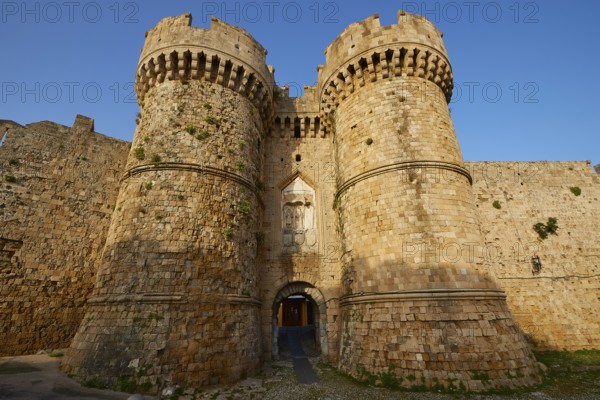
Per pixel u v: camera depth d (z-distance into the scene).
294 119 24.34
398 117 17.52
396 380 12.52
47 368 13.22
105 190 20.77
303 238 21.52
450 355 12.36
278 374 15.28
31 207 18.23
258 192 19.83
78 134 20.91
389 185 16.19
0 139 18.55
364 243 16.17
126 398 10.64
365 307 15.15
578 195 24.02
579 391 11.72
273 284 20.00
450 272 13.94
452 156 16.92
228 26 20.19
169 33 18.89
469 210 15.78
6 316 16.16
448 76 19.75
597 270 21.84
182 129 16.98
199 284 14.23
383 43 18.80
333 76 20.78
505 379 11.95
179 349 12.55
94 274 19.05
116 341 12.38
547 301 21.02
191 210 15.40
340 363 15.75
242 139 19.00
